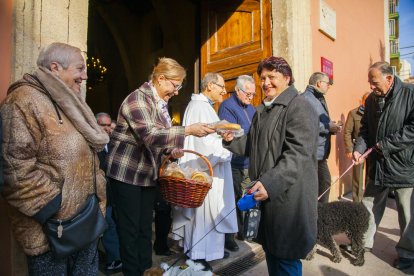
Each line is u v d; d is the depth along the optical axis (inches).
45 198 53.3
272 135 68.4
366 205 126.3
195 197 79.7
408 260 113.6
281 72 71.0
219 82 112.3
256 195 62.5
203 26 193.2
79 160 58.3
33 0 75.7
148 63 381.4
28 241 55.2
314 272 111.7
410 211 111.4
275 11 162.2
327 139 146.3
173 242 137.0
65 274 60.3
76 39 85.4
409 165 108.7
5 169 51.3
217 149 101.8
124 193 83.2
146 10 377.7
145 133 77.9
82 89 83.7
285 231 64.9
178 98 318.7
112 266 108.4
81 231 57.2
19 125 52.2
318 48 193.3
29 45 75.1
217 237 105.2
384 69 110.3
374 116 117.7
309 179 65.2
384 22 315.9
